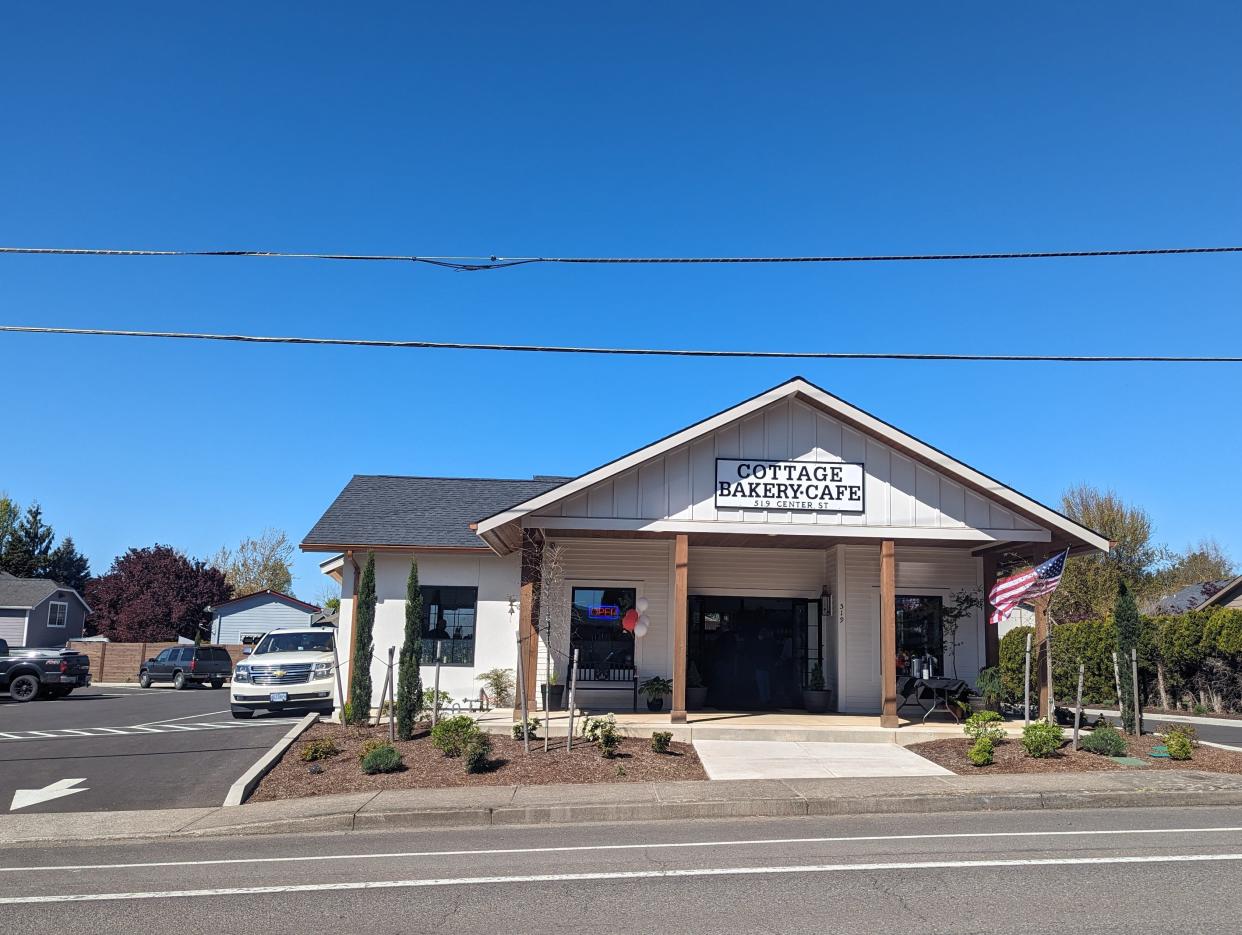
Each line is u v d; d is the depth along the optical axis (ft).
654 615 66.64
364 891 25.99
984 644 65.77
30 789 45.47
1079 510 147.23
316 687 70.64
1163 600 139.44
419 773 44.45
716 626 67.87
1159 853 28.50
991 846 30.07
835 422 58.08
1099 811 37.35
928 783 41.68
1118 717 72.08
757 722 57.26
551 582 61.77
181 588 181.57
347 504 76.28
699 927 21.88
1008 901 23.40
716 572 67.72
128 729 67.97
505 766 45.32
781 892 24.76
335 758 49.06
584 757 47.03
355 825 36.88
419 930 22.22
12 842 35.35
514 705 61.62
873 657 64.34
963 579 66.80
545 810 37.40
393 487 80.89
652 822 36.70
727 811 37.86
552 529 56.90
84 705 94.02
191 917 23.88
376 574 69.62
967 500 58.03
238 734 62.23
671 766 45.85
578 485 55.36
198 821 38.04
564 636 66.23
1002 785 40.88
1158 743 51.16
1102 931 20.92
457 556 69.67
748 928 21.72
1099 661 89.30
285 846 33.55
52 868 30.66
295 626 169.17
